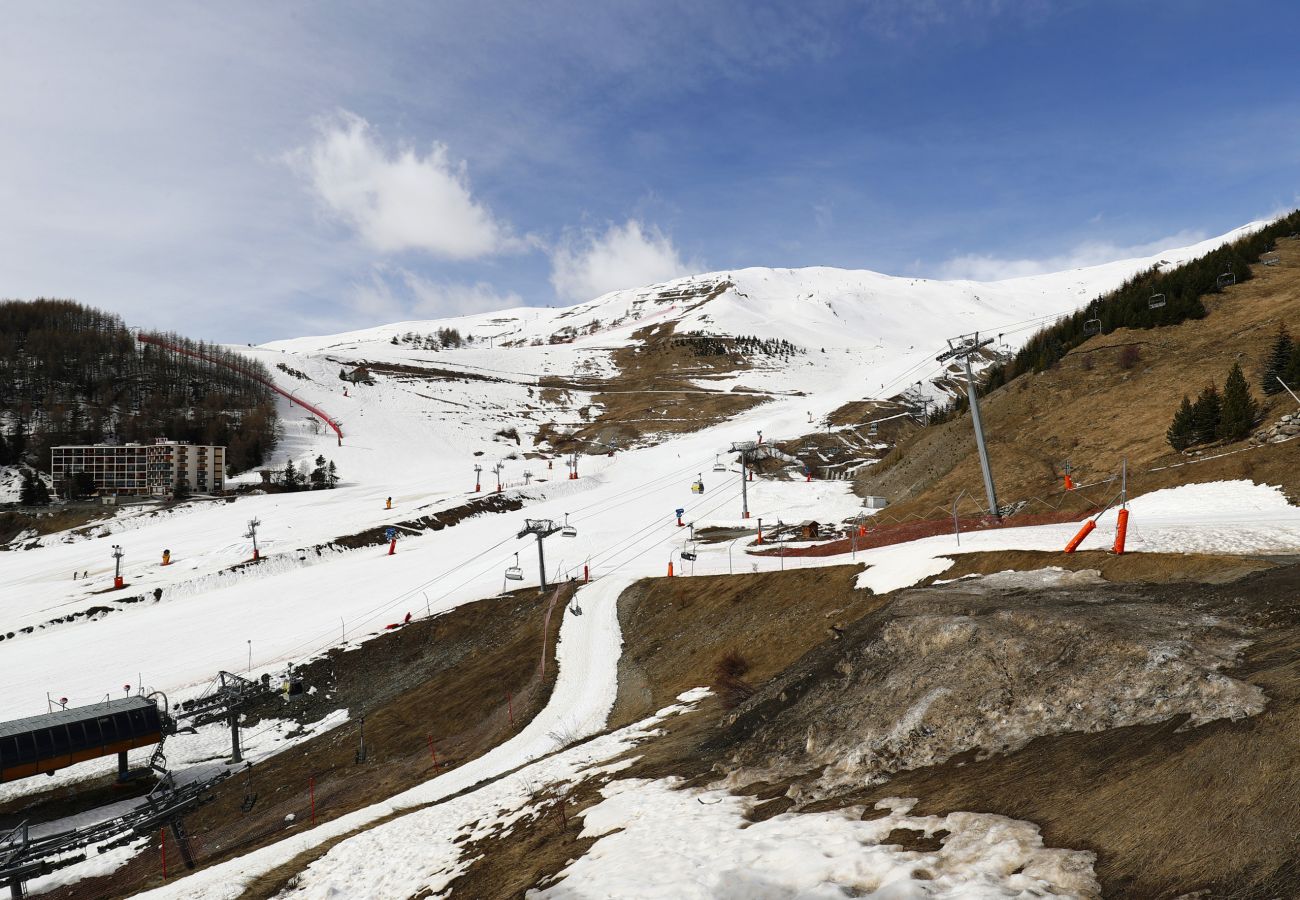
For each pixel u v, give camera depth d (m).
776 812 15.21
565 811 19.64
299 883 21.66
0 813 44.91
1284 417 47.75
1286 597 17.25
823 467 145.75
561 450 189.50
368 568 91.88
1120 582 24.89
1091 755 13.07
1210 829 9.87
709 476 140.88
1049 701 15.50
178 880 27.52
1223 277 86.88
